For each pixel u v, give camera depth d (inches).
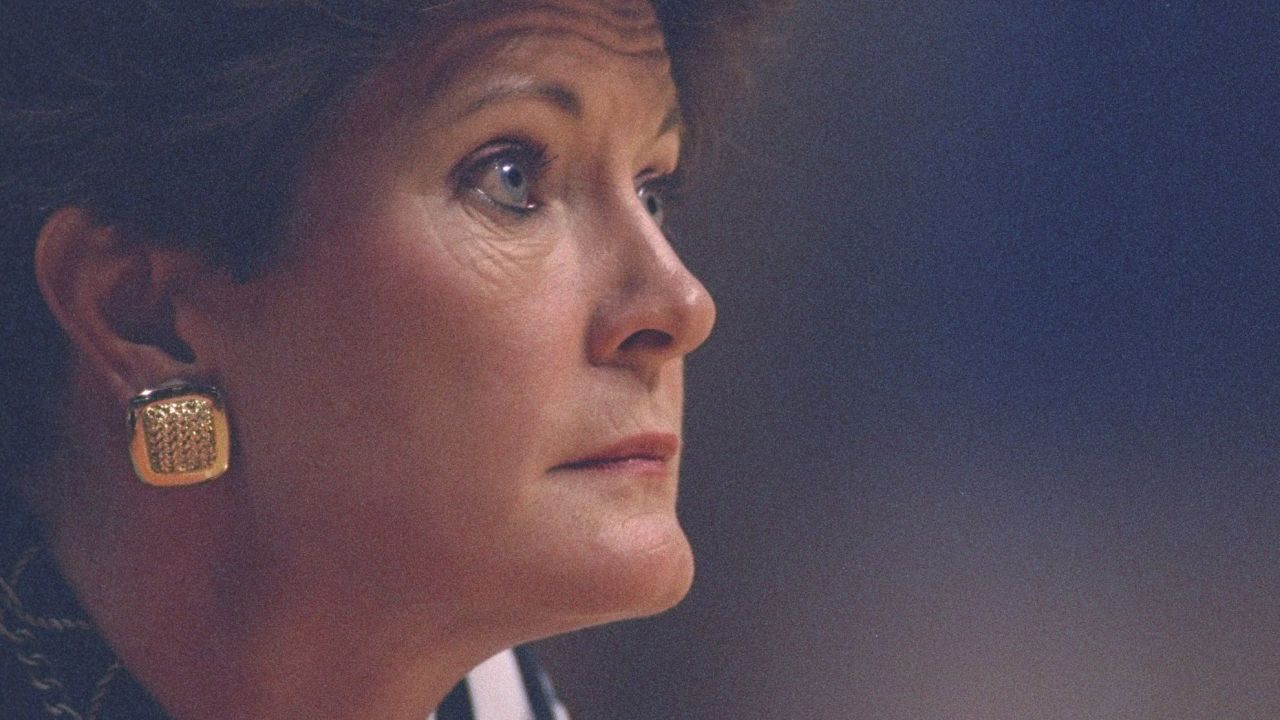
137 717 117.1
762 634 298.4
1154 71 311.0
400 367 107.0
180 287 109.7
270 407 109.7
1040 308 309.7
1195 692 308.0
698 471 297.0
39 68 104.0
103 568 116.2
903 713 301.6
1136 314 312.0
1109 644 308.7
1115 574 309.4
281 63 102.5
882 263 303.1
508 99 107.0
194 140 103.8
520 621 113.0
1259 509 311.3
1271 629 309.4
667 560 111.8
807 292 298.5
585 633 288.7
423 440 107.5
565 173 111.6
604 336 109.8
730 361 296.2
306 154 106.4
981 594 306.2
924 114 302.8
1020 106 307.1
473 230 107.5
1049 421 311.6
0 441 116.1
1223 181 313.6
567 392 109.2
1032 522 308.3
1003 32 306.0
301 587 112.9
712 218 283.0
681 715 292.4
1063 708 307.7
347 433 108.4
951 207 306.2
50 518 117.6
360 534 109.9
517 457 107.6
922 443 306.2
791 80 284.2
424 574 110.0
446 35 106.0
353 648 115.3
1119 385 312.7
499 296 107.1
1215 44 311.7
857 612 302.5
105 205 107.0
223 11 101.7
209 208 106.0
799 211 294.0
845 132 296.5
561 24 108.3
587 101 109.7
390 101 106.1
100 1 102.7
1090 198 311.3
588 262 111.0
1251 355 313.6
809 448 301.9
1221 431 313.3
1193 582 311.6
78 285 109.1
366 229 106.3
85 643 116.9
